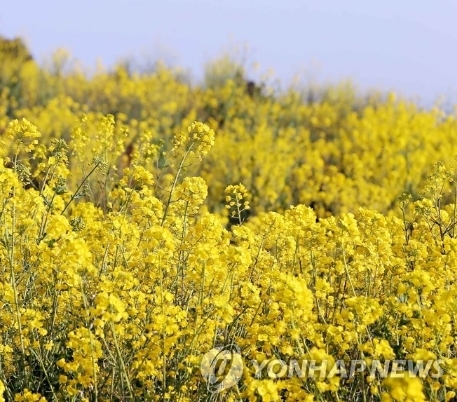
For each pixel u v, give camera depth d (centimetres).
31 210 927
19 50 5175
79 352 653
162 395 670
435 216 1082
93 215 959
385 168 2566
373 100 4988
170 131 3219
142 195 1122
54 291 758
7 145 1037
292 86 4184
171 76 4819
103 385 729
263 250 968
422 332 672
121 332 666
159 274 758
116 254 831
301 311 636
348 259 989
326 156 2975
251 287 731
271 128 3303
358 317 635
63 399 698
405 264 932
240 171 2391
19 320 705
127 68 5206
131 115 3891
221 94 4169
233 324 759
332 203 2188
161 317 653
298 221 902
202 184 915
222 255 743
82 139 1230
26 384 716
